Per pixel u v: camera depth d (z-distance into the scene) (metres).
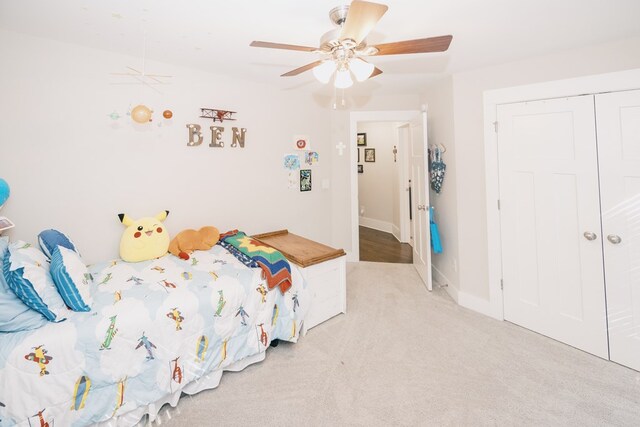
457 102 2.77
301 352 2.21
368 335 2.42
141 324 1.58
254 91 3.08
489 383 1.87
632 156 1.95
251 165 3.12
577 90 2.13
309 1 1.52
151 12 1.65
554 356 2.13
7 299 1.36
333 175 3.98
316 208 3.79
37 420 1.32
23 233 2.00
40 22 1.78
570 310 2.24
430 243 3.23
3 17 1.72
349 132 3.96
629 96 1.95
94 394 1.46
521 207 2.44
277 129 3.32
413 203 3.94
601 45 2.05
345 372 1.99
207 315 1.79
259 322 2.05
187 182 2.69
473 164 2.71
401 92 3.64
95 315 1.52
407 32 1.88
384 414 1.64
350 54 1.42
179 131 2.61
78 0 1.53
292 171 3.50
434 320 2.64
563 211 2.24
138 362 1.56
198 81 2.68
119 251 2.36
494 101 2.52
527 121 2.37
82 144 2.17
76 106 2.13
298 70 1.71
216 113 2.79
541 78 2.29
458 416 1.62
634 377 1.91
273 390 1.84
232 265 2.23
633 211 1.96
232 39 2.01
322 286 2.58
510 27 1.83
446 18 1.72
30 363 1.31
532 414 1.63
